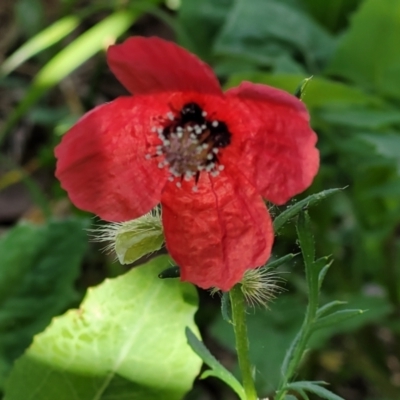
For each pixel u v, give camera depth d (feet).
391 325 1.14
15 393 0.81
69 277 0.98
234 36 1.29
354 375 1.29
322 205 1.17
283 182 0.65
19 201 1.50
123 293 0.83
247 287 0.69
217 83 0.63
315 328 0.70
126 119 0.67
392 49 1.15
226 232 0.67
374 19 1.13
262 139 0.66
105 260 1.36
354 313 0.70
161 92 0.67
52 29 1.51
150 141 0.68
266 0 1.33
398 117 1.09
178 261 0.67
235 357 1.27
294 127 0.63
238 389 0.70
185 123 0.68
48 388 0.81
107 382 0.81
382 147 1.05
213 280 0.66
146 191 0.68
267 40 1.28
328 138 1.16
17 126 1.65
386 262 1.21
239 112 0.67
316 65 1.27
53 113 1.52
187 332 0.73
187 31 1.42
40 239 0.99
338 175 1.23
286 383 0.70
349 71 1.20
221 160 0.68
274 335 1.06
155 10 1.49
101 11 1.85
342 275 1.22
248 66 1.32
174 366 0.82
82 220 1.01
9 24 1.83
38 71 1.74
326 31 1.37
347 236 1.31
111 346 0.82
